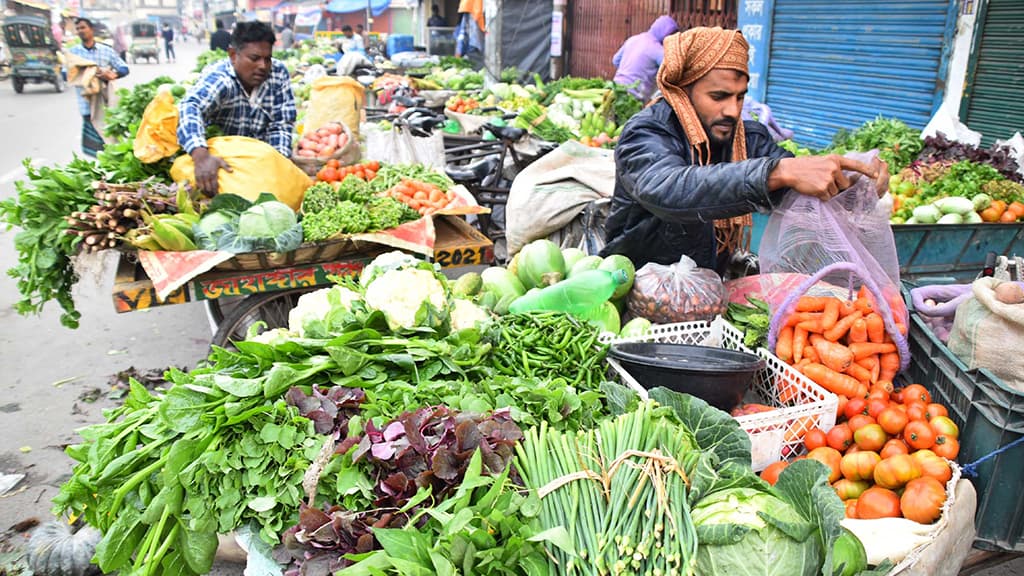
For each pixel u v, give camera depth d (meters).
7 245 7.74
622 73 9.10
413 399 2.07
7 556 3.19
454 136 7.01
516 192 4.98
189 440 1.91
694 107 3.02
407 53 18.75
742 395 2.48
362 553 1.69
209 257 3.66
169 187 4.23
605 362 2.71
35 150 12.34
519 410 2.04
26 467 3.92
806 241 2.69
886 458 2.41
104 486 1.96
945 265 4.46
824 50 8.30
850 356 2.70
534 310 2.90
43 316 6.08
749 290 3.24
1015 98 6.34
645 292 3.13
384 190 4.89
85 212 3.80
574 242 4.86
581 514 1.71
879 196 2.63
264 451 1.92
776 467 2.41
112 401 4.65
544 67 16.89
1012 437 2.36
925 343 2.84
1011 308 2.37
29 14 22.30
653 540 1.65
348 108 6.85
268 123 5.57
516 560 1.60
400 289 2.58
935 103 7.07
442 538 1.58
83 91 9.52
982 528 2.49
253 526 1.92
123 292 3.59
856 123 7.99
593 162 4.90
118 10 72.94
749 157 3.36
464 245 4.30
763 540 1.65
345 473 1.83
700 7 11.35
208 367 2.23
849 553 1.87
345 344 2.24
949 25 6.80
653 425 1.91
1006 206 4.96
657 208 2.78
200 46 71.38
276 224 3.79
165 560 1.89
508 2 16.73
